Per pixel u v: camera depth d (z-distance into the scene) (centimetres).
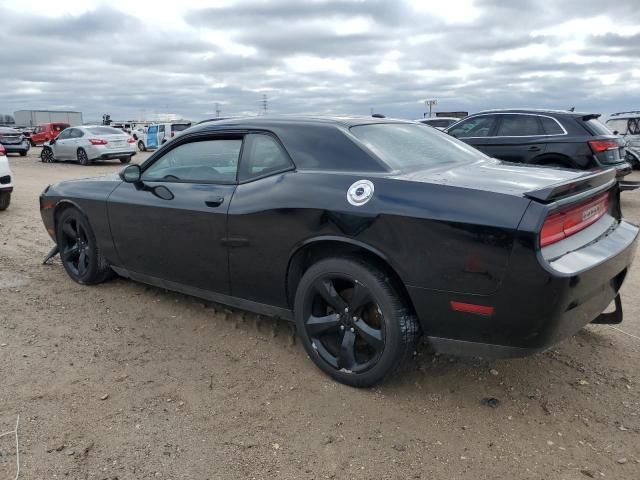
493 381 340
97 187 476
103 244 475
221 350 382
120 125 4544
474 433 289
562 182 279
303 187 331
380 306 306
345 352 326
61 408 308
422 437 285
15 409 306
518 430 291
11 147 2627
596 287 289
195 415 304
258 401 319
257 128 375
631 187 556
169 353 378
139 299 475
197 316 438
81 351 378
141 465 262
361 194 308
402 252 291
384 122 391
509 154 912
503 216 265
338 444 279
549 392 328
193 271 402
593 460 267
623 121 1595
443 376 345
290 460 267
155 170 434
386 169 319
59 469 258
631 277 554
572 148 858
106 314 443
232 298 389
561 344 390
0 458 265
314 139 350
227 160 385
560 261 268
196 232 387
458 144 414
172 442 280
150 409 309
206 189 385
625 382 340
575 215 294
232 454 272
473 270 272
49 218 529
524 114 913
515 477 255
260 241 350
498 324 274
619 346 389
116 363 362
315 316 342
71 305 462
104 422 296
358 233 304
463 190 283
